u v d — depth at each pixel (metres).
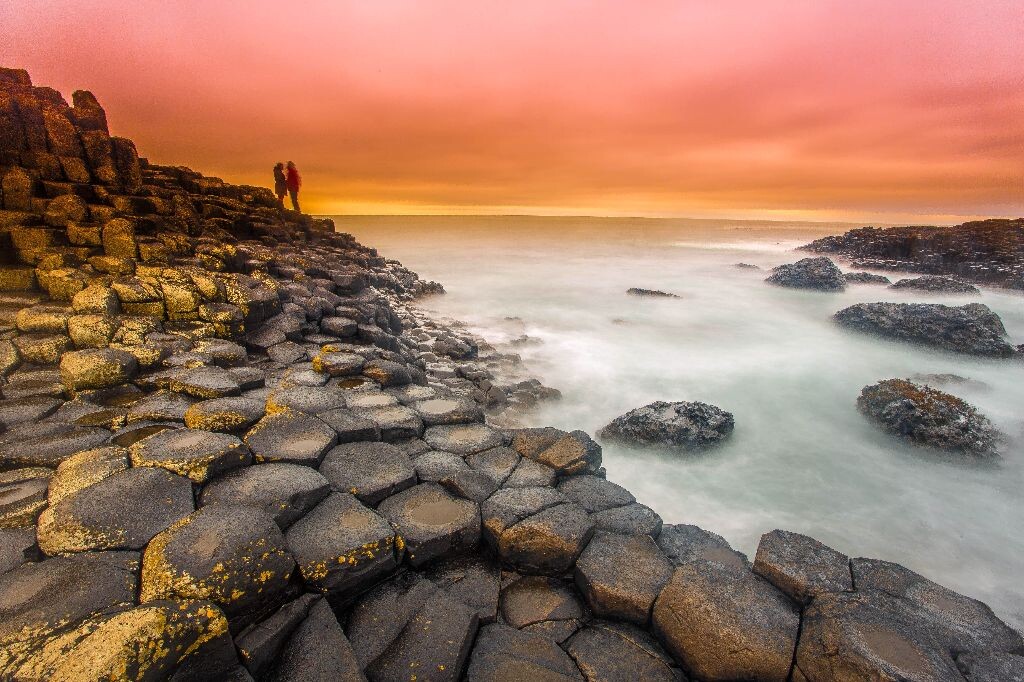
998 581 5.81
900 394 9.30
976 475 7.90
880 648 2.93
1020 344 14.49
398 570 3.75
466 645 3.16
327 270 13.47
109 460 4.12
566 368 12.46
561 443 5.36
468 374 10.22
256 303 8.93
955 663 2.92
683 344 14.94
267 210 20.78
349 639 3.11
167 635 2.39
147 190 15.20
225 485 3.99
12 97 12.45
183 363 6.70
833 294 22.95
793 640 3.10
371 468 4.62
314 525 3.71
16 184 11.38
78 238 10.22
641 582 3.64
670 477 7.64
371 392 6.36
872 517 6.88
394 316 12.99
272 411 5.45
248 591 2.91
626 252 42.53
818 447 8.77
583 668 3.16
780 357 13.73
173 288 8.29
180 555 2.97
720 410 8.87
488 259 36.25
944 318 14.69
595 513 4.48
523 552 3.96
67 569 2.99
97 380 5.83
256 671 2.78
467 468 4.91
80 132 13.45
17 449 4.39
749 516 6.81
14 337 6.97
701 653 3.11
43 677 2.19
